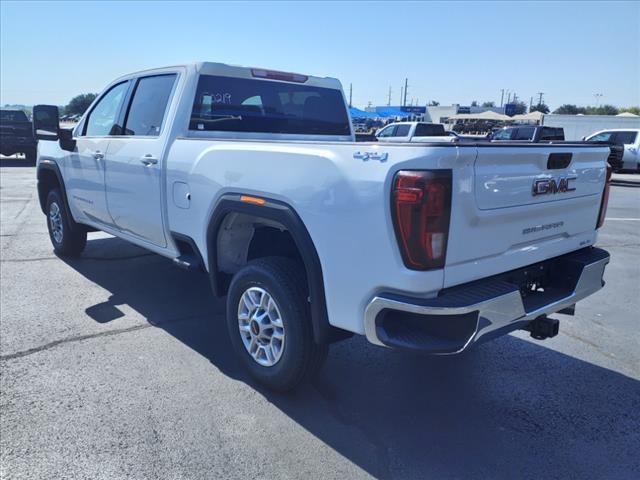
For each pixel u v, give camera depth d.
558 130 20.95
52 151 6.40
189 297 5.46
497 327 2.85
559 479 2.86
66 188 6.12
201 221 3.95
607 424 3.40
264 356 3.63
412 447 3.10
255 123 4.82
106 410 3.34
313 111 5.32
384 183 2.68
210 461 2.90
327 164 2.96
